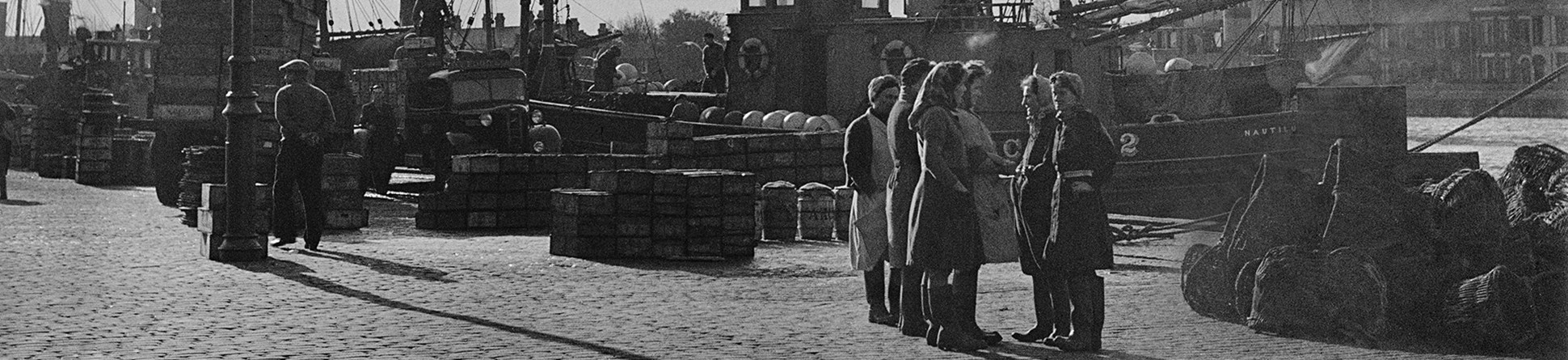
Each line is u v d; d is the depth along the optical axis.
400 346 9.68
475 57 32.84
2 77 75.62
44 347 9.52
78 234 18.84
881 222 10.76
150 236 18.55
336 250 16.88
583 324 10.92
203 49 29.58
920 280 10.30
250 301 12.08
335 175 20.72
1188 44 54.22
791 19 32.09
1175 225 17.64
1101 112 29.17
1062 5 32.84
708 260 15.98
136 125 33.44
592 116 32.81
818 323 11.02
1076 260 9.58
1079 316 9.64
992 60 28.98
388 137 30.50
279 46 28.89
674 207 16.30
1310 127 11.41
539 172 21.64
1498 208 10.65
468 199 21.23
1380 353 9.63
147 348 9.52
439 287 13.29
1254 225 11.15
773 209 19.33
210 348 9.55
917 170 10.09
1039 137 9.83
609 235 16.34
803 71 31.98
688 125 23.27
